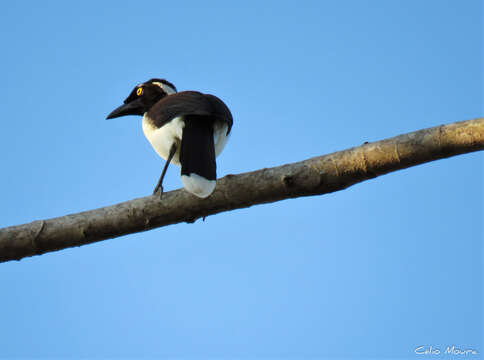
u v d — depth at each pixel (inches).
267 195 379.2
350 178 366.6
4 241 370.9
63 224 374.9
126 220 378.6
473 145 339.3
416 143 349.7
